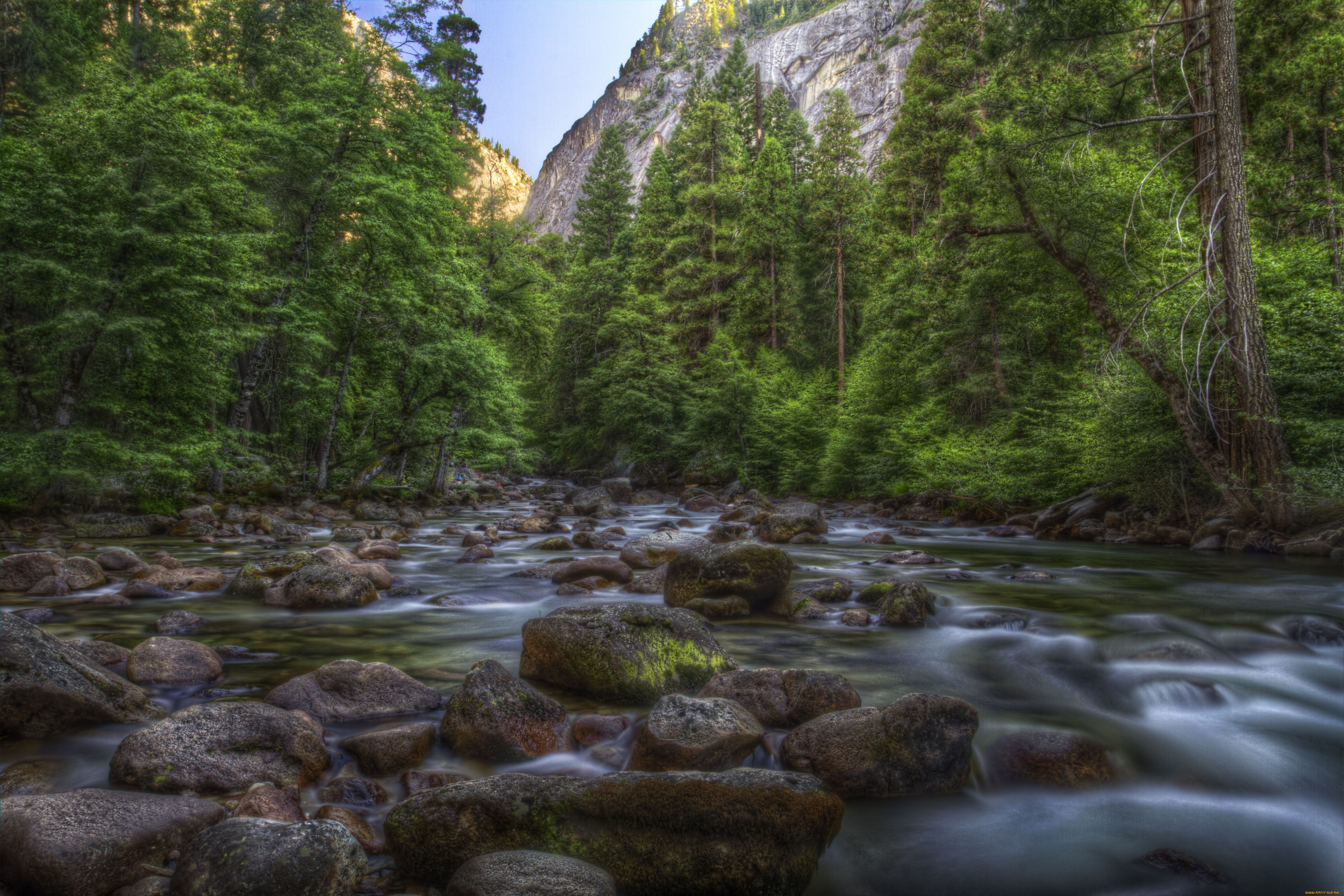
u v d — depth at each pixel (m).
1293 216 18.80
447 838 2.64
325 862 2.26
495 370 22.33
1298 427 11.68
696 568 7.05
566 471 44.56
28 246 12.70
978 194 15.93
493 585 8.30
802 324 41.25
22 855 2.29
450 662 5.11
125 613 6.44
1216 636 5.87
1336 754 3.88
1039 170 13.78
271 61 24.44
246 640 5.63
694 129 45.69
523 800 2.76
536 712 3.73
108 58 21.02
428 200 21.05
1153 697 4.56
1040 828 3.14
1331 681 4.92
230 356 16.80
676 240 43.88
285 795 2.91
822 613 6.74
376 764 3.37
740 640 5.89
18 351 13.38
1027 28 14.34
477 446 23.33
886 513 21.58
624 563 9.51
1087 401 15.62
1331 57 18.28
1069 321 17.81
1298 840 3.08
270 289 17.80
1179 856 2.89
